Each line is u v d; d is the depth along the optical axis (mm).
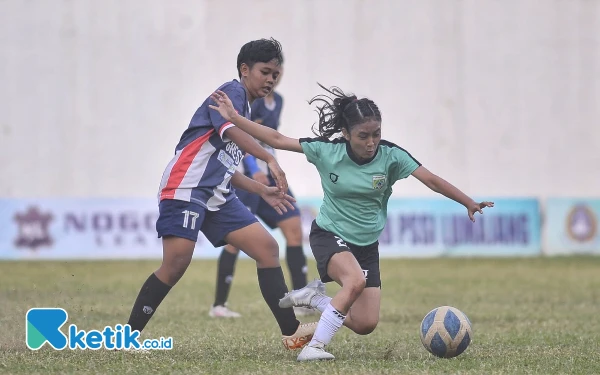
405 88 76188
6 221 63125
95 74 73250
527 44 77188
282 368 18719
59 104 73000
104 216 64312
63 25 73125
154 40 73812
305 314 33250
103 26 73438
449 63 76500
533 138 77375
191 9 73938
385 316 32312
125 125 73562
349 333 26734
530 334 26359
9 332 24953
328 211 21484
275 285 21609
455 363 19734
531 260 64562
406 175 20922
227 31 74375
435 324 20812
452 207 68125
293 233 32562
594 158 77750
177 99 73938
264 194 21656
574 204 70312
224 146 20984
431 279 49688
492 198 69250
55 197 69938
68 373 18062
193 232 20656
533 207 69562
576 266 59594
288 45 74688
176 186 20625
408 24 76125
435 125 76500
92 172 73312
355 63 75562
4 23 72438
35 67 72812
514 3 77000
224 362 19625
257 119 32250
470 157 76875
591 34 77688
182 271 21031
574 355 21438
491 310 34344
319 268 21141
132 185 73688
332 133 20984
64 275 49594
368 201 21156
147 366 18953
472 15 76688
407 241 67312
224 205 21281
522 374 18328
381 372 18219
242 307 35219
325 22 75125
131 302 35500
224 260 32219
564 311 34094
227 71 74312
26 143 72625
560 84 77562
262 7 74562
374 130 20016
